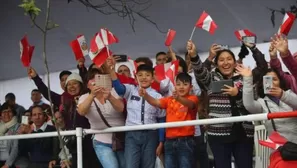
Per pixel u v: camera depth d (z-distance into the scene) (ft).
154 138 20.25
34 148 23.91
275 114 16.78
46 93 25.08
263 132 20.85
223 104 19.33
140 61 24.30
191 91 22.08
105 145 20.74
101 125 20.35
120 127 19.69
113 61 20.66
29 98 44.93
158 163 21.16
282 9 30.99
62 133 20.58
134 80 22.44
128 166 19.90
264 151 20.74
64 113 23.26
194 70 20.08
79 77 23.66
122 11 29.99
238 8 31.83
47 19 17.12
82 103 20.12
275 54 19.48
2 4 33.45
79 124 22.06
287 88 19.79
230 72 19.79
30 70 25.11
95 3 32.04
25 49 21.42
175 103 20.15
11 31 36.60
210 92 19.75
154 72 22.13
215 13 32.81
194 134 20.40
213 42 36.14
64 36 36.83
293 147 17.17
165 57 25.23
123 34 36.35
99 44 19.60
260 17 32.48
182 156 19.79
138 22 34.53
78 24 35.27
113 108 20.74
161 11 33.14
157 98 20.70
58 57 40.19
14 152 24.71
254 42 21.06
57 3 32.58
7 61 41.68
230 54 19.92
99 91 19.92
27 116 25.50
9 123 27.66
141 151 20.03
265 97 18.88
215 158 19.31
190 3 31.94
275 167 17.42
